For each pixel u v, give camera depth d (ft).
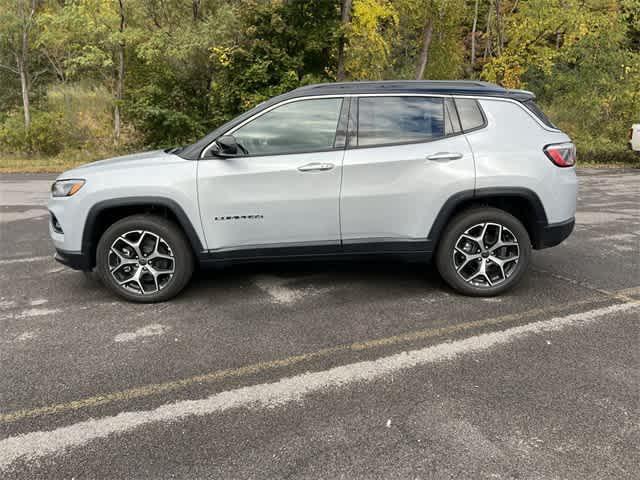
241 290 14.57
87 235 13.17
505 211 14.01
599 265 16.90
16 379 9.77
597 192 33.96
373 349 10.91
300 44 52.80
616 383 9.40
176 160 13.15
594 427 8.08
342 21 51.80
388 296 14.02
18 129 58.59
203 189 12.89
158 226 13.15
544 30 58.75
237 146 12.69
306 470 7.15
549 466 7.19
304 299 13.85
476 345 11.03
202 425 8.27
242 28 51.96
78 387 9.47
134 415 8.57
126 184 12.85
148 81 57.36
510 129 13.52
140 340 11.44
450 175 13.12
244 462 7.34
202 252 13.28
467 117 13.48
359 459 7.38
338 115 13.21
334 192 13.07
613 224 23.53
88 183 12.96
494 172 13.16
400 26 63.16
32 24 59.62
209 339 11.45
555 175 13.48
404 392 9.18
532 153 13.39
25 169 47.03
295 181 12.96
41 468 7.29
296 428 8.14
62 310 13.24
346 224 13.30
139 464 7.34
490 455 7.43
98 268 13.48
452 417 8.39
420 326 12.06
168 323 12.36
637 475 6.99
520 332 11.67
